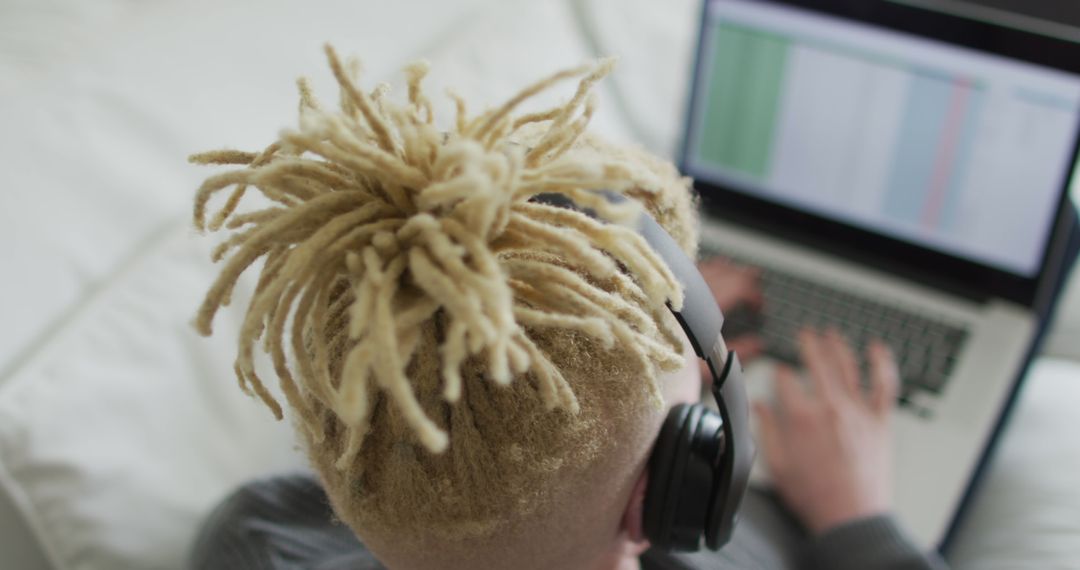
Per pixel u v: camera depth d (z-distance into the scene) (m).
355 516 0.42
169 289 0.78
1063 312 1.02
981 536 0.88
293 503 0.72
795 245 1.03
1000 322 0.95
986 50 0.87
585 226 0.34
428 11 1.05
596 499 0.42
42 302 0.77
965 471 0.84
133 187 0.84
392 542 0.42
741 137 1.02
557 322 0.33
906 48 0.91
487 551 0.41
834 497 0.80
